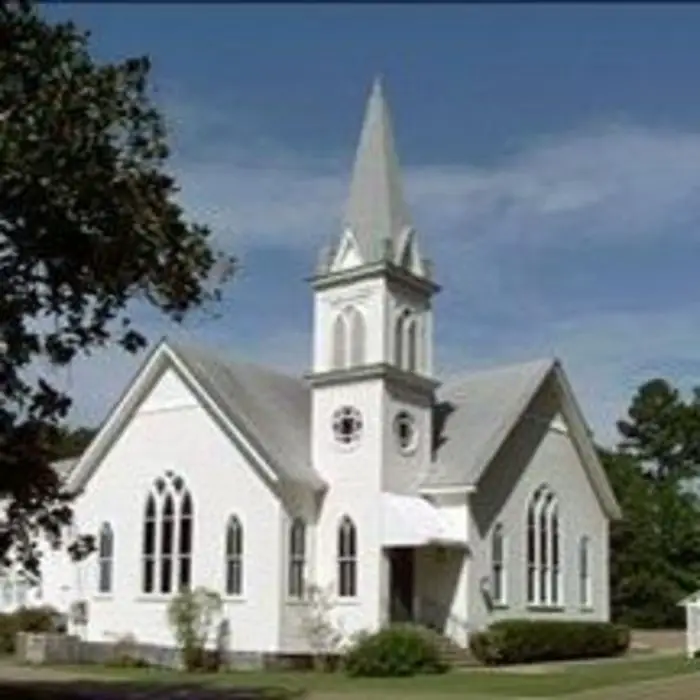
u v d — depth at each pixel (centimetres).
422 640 4225
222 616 4684
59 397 2627
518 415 4984
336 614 4641
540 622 4838
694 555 8081
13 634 5294
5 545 2755
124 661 4794
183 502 4928
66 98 2345
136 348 2661
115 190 2473
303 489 4691
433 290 4956
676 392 10294
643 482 8506
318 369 4856
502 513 4975
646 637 6644
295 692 3466
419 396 4875
